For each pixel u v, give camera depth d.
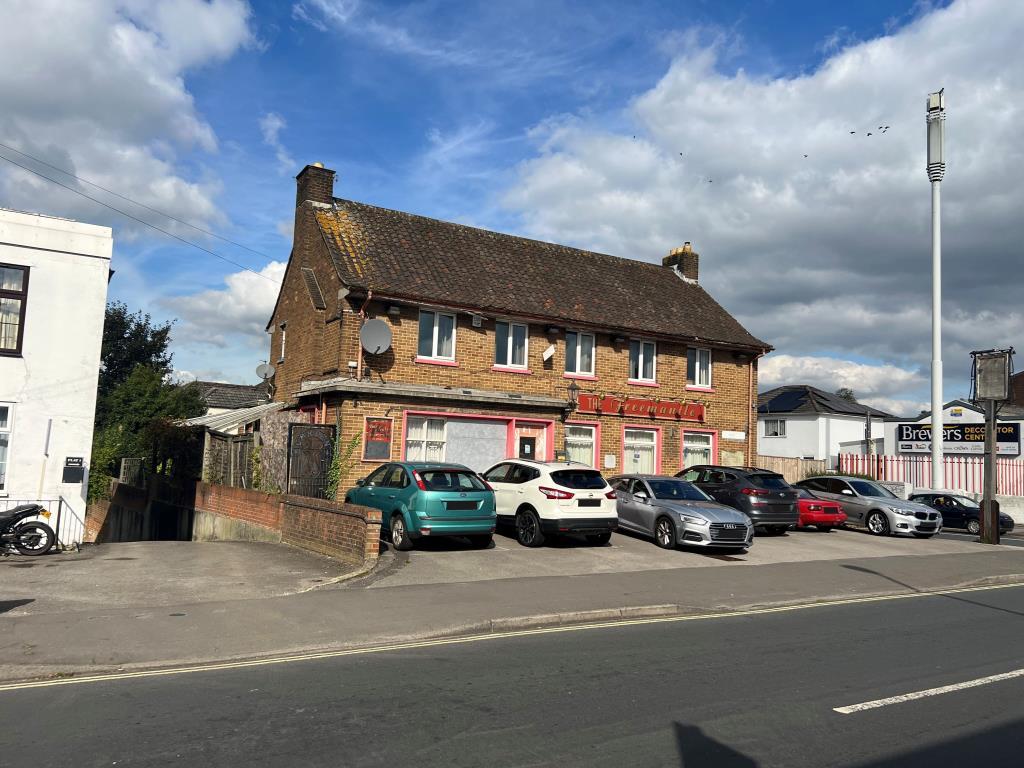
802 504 20.38
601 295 24.44
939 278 23.22
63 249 16.02
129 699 6.07
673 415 24.16
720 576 12.84
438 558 13.30
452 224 24.27
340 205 22.34
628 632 8.95
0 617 8.72
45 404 15.66
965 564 15.69
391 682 6.62
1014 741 5.46
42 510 14.31
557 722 5.64
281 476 17.61
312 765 4.76
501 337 21.44
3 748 4.99
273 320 24.64
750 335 26.77
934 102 22.91
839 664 7.53
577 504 14.81
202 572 11.96
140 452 27.62
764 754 5.11
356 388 18.05
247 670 6.98
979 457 32.41
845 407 43.38
